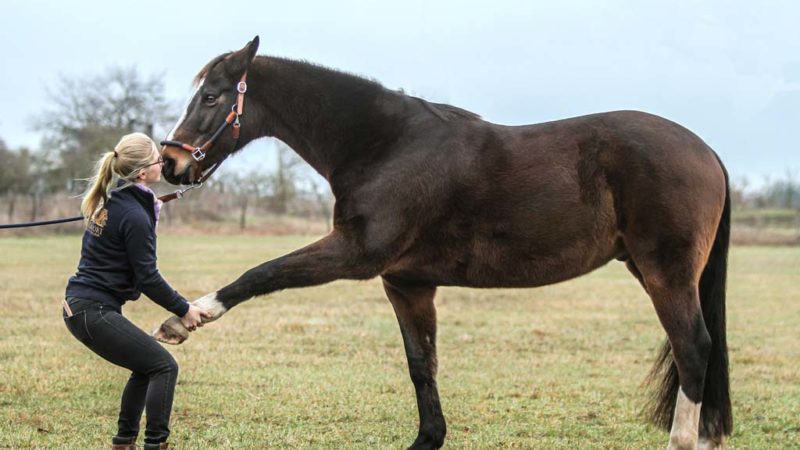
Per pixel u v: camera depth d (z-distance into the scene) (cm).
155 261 453
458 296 1561
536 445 566
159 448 455
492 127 520
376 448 548
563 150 504
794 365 920
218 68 536
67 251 2467
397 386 747
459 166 503
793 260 2631
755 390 772
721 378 510
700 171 497
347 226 505
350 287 1686
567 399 717
